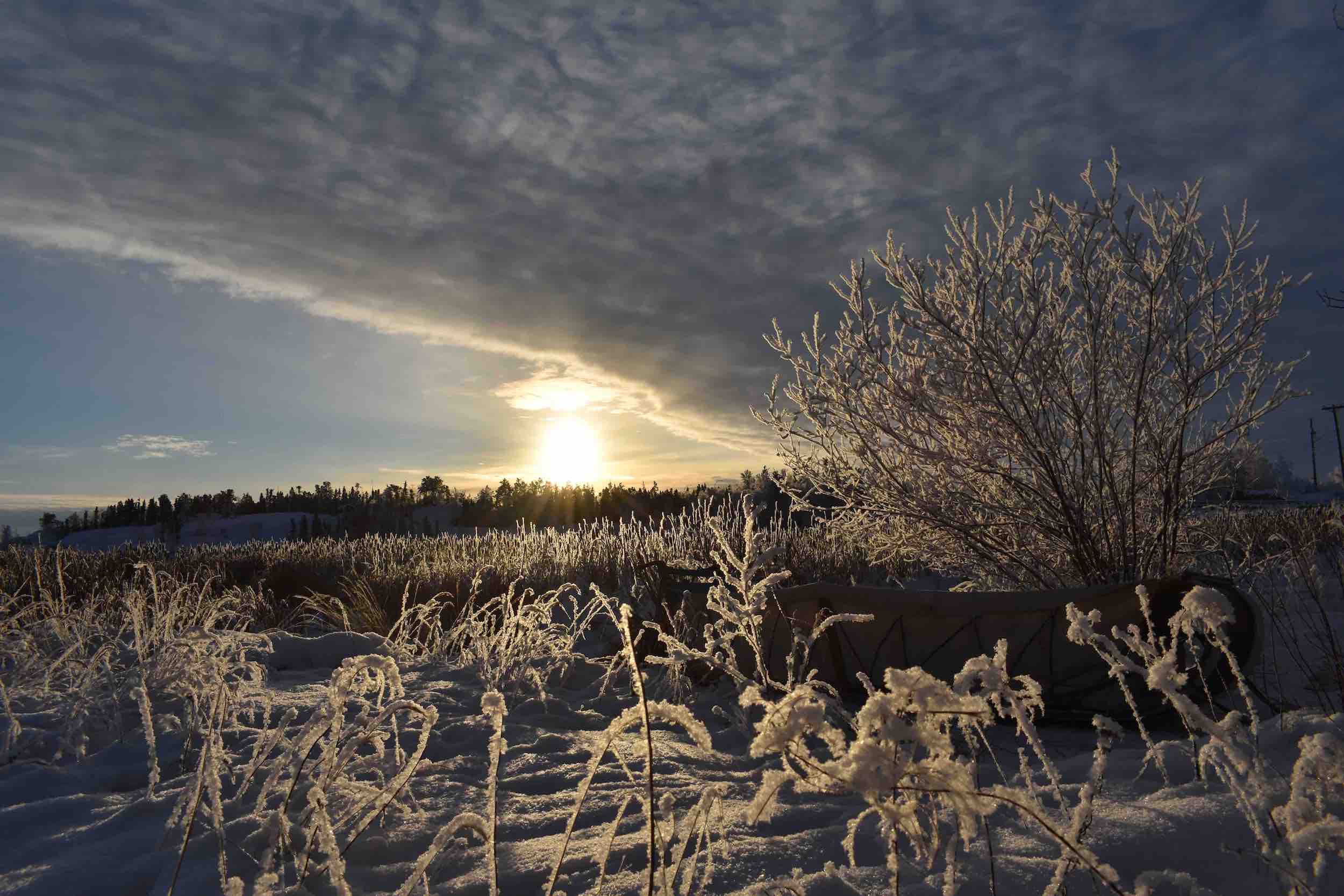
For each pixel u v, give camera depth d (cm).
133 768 298
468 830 222
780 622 459
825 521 685
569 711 414
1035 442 547
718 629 386
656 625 374
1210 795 189
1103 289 548
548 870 192
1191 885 144
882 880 167
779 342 620
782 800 234
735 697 440
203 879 193
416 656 607
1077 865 144
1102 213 532
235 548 1864
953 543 622
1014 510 573
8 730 329
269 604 954
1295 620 486
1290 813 134
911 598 437
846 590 452
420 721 360
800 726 117
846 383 591
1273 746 222
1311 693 373
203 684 354
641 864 193
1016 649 404
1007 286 554
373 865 204
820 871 179
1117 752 256
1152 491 575
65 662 414
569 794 256
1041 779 241
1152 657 184
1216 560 620
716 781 267
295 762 268
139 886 195
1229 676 392
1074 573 578
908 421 571
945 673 414
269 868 162
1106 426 561
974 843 180
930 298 559
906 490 602
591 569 1012
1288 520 755
